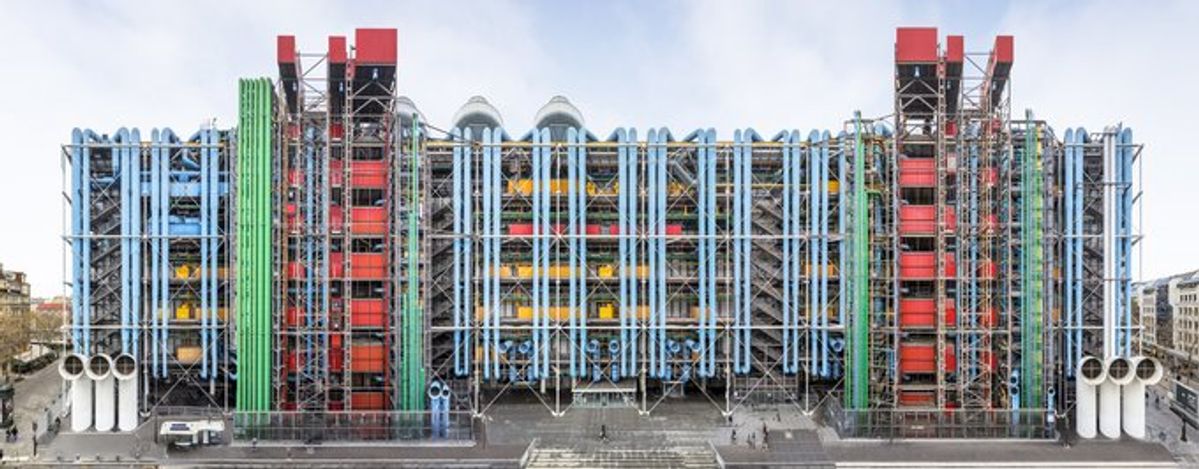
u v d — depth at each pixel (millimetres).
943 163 57094
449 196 62219
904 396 58438
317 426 53469
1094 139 60438
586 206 61688
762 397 62344
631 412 60750
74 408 55844
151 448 51875
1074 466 47812
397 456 50062
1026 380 57500
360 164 58656
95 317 60250
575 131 61188
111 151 60188
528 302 62125
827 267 61406
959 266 57312
